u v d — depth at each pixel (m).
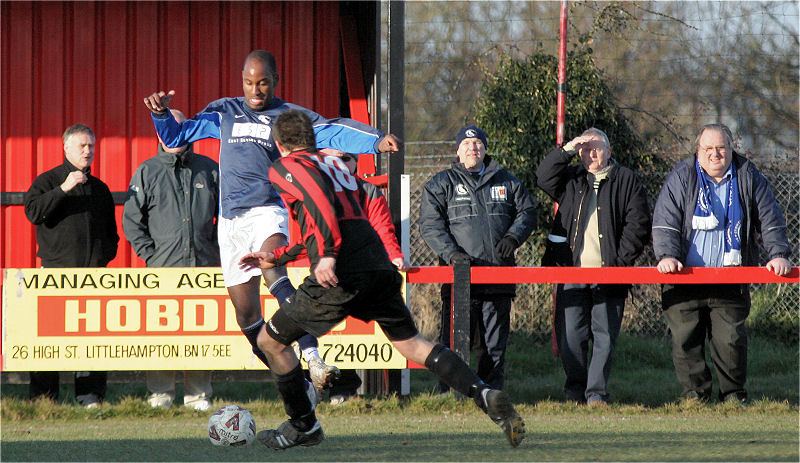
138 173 25.72
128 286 23.73
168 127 19.23
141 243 25.48
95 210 25.64
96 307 23.66
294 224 28.92
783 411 23.44
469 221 25.80
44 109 29.97
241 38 30.20
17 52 29.91
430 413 23.23
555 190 26.45
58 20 30.02
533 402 26.27
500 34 63.53
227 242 19.75
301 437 16.69
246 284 19.81
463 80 61.50
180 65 30.19
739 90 59.62
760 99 59.59
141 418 22.86
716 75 59.91
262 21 30.22
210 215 25.92
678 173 25.16
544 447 16.34
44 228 25.45
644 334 40.72
